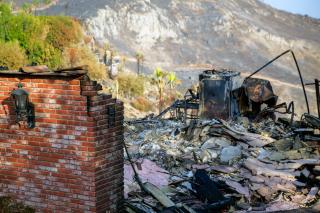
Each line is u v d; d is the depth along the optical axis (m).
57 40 54.75
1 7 50.72
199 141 12.23
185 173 10.10
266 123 14.91
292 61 161.62
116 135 7.16
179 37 160.00
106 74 61.44
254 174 9.94
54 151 6.93
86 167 6.77
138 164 10.03
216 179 9.70
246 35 172.75
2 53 43.66
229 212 8.31
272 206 8.52
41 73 6.76
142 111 56.50
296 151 11.07
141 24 155.25
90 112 6.62
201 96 16.05
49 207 7.07
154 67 116.50
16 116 7.08
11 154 7.22
